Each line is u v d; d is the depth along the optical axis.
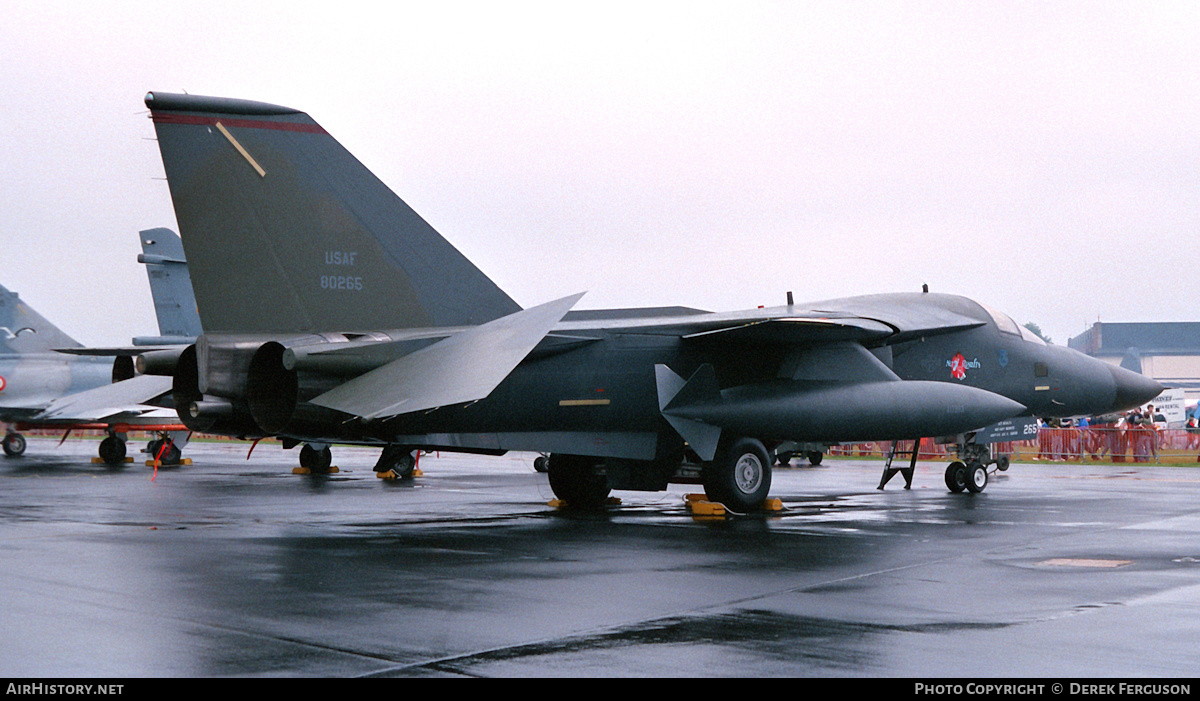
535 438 31.16
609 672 12.77
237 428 28.62
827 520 30.47
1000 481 48.44
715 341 33.47
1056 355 42.66
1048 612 16.41
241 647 13.93
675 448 33.59
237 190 26.92
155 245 72.62
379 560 21.86
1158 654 13.64
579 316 35.50
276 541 25.09
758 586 18.75
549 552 23.23
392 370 25.53
